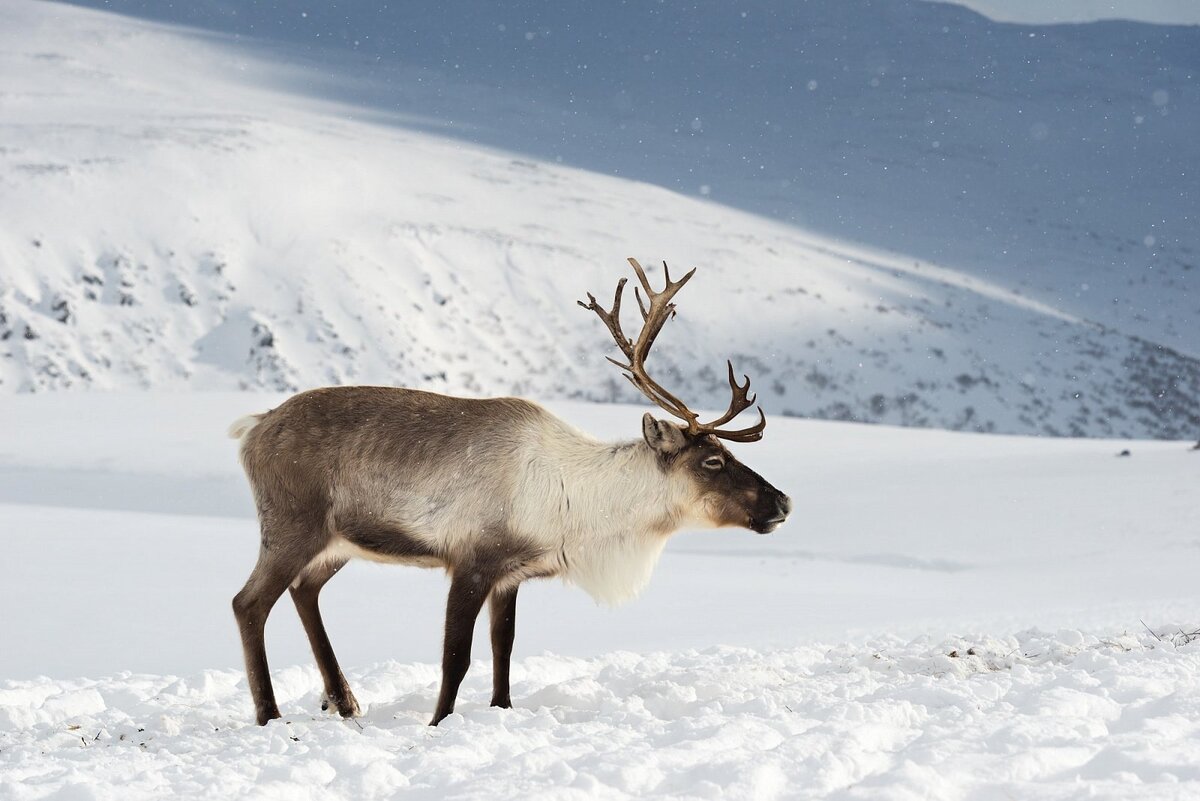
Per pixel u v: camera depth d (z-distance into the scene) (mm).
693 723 10711
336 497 14258
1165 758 8445
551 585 38719
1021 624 23547
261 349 177000
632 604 35531
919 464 73500
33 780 9820
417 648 27844
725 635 27078
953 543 51875
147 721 14180
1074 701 10562
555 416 15039
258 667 14102
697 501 14930
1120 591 38156
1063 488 60844
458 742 10641
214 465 72938
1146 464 65812
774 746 9875
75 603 34531
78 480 70500
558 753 9797
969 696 11594
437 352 185750
